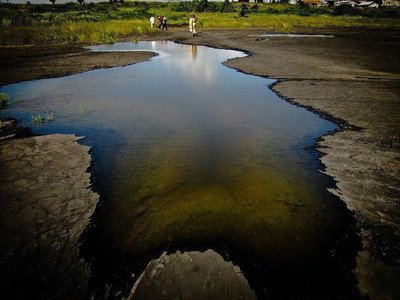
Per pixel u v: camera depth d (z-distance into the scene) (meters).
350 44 19.86
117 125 6.43
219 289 2.60
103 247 3.11
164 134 5.93
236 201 3.76
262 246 3.07
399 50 17.02
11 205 3.73
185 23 39.16
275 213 3.54
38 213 3.60
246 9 56.59
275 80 10.12
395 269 2.80
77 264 2.91
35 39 21.72
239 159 4.87
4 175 4.41
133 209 3.66
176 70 12.02
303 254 2.98
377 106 7.22
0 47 19.23
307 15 54.19
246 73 11.23
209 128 6.19
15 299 2.58
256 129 6.09
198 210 3.60
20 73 11.73
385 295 2.56
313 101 7.73
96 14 44.91
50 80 10.66
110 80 10.53
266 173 4.43
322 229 3.29
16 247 3.11
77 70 12.34
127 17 43.28
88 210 3.66
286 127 6.16
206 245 3.07
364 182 4.13
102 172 4.53
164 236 3.21
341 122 6.31
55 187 4.13
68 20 34.59
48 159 4.93
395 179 4.17
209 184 4.14
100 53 16.80
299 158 4.88
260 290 2.61
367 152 4.95
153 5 68.75
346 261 2.90
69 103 8.00
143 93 8.80
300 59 14.19
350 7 57.47
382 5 85.06
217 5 61.66
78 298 2.59
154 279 2.71
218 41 22.11
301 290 2.62
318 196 3.86
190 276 2.72
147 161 4.85
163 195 3.92
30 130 6.21
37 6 54.16
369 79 10.12
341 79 10.15
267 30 32.19
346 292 2.60
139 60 14.48
